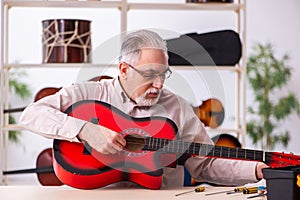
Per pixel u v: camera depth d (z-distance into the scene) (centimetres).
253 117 532
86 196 180
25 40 517
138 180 194
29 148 516
